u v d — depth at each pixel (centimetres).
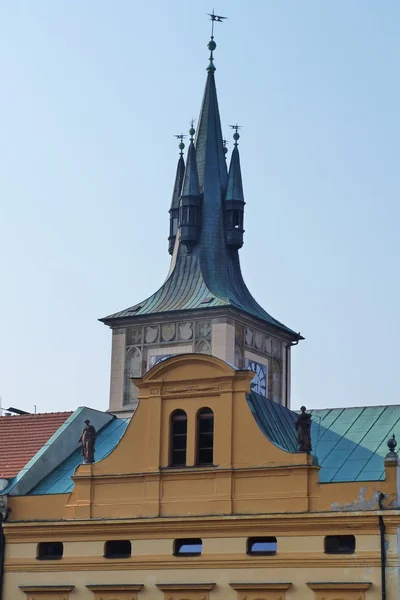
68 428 8294
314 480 7038
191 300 12019
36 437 8506
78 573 7450
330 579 6862
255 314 12200
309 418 7169
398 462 6950
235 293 12325
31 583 7556
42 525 7562
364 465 7394
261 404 7625
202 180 12731
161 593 7219
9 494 7744
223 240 12562
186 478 7331
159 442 7444
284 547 7000
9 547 7669
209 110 13038
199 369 7444
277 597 6950
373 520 6819
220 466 7250
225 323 11731
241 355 11950
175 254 12600
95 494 7538
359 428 7838
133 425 7562
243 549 7088
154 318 12038
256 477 7162
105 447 8325
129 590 7288
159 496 7362
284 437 7550
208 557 7150
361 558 6819
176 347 11919
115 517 7444
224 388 7350
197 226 12550
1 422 8781
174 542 7262
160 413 7494
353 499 6925
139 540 7344
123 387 12094
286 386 12681
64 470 8069
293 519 6975
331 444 7725
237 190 12681
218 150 12900
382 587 6750
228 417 7300
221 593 7081
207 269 12381
